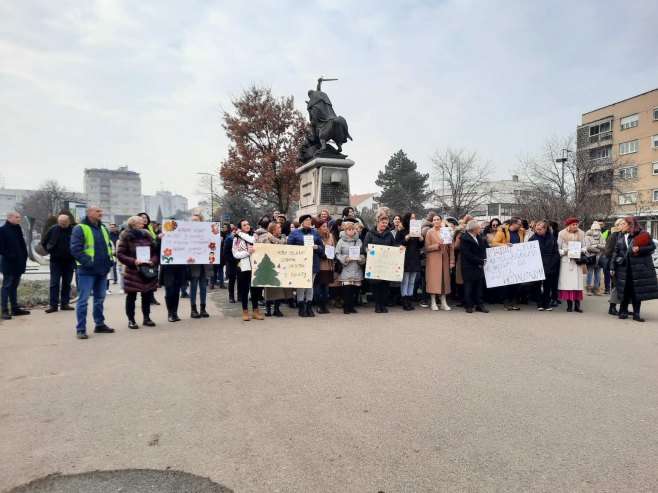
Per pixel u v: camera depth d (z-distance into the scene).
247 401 4.50
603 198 30.00
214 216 51.50
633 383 5.07
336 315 9.30
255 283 8.62
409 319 8.80
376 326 8.08
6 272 9.33
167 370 5.53
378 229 9.62
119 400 4.55
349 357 6.04
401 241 9.87
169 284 8.66
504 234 10.71
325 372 5.39
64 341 7.11
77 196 86.00
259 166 33.84
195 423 4.00
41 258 22.67
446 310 9.97
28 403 4.48
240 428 3.89
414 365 5.69
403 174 62.03
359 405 4.38
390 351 6.34
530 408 4.33
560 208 26.14
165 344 6.85
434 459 3.36
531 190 33.81
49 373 5.43
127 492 2.96
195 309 9.14
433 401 4.49
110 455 3.45
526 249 9.87
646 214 45.31
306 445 3.58
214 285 15.16
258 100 33.84
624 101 50.00
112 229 14.55
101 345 6.82
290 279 8.77
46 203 71.75
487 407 4.34
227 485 3.04
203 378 5.21
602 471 3.20
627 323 8.55
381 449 3.51
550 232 10.03
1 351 6.47
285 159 33.69
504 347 6.62
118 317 9.42
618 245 9.09
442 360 5.91
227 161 34.62
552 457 3.40
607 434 3.79
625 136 50.06
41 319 9.17
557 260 9.85
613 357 6.14
